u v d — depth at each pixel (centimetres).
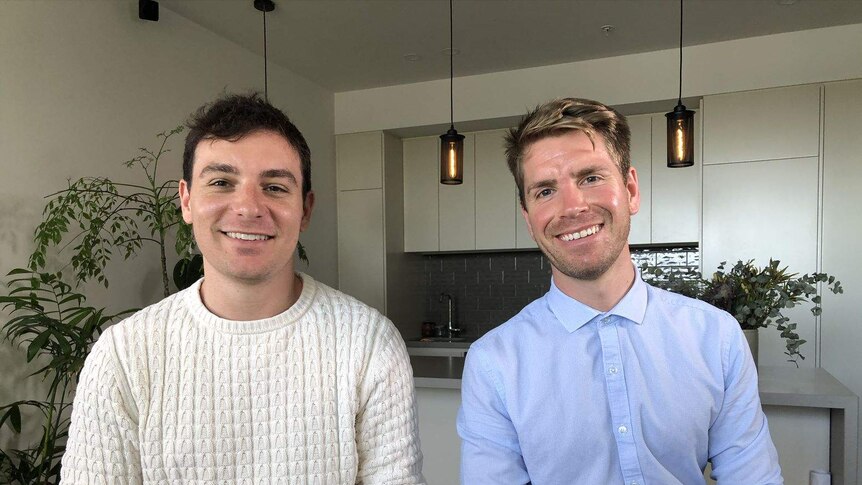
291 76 409
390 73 414
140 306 288
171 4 302
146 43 294
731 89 359
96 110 266
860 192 334
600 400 114
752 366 115
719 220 362
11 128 230
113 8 276
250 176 95
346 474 102
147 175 268
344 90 453
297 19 322
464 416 124
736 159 358
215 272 100
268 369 100
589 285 115
